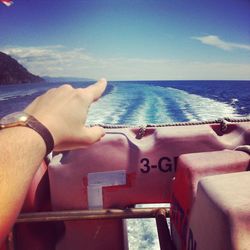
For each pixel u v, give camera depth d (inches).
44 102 23.1
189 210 49.2
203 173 50.4
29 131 19.5
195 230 41.4
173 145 75.1
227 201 33.7
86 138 24.0
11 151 17.9
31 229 75.7
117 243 78.7
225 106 1103.6
